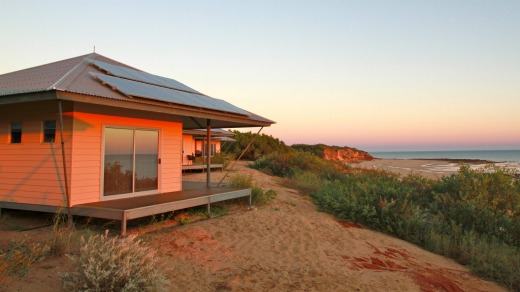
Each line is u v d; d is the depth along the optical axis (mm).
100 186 8445
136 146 9445
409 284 6387
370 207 11234
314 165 23156
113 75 9148
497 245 9000
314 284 5867
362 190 13055
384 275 6691
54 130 8141
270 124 12039
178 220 8891
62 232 6152
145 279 4586
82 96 6773
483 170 13891
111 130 8797
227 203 11539
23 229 7535
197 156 25844
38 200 8203
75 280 4438
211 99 11578
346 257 7539
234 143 37656
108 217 7195
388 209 10727
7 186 8625
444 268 7730
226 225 8836
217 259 6586
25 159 8445
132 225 8273
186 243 7215
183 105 8758
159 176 10094
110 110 8742
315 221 10281
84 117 8125
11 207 8508
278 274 6172
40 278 4918
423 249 9297
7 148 8703
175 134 10664
